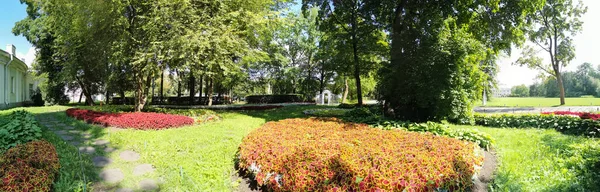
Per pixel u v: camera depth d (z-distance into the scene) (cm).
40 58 2120
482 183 375
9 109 1464
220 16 1156
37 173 306
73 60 1639
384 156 342
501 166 430
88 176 387
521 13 1037
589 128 703
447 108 848
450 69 816
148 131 719
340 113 1323
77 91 2738
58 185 328
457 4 1036
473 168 358
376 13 1279
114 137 625
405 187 271
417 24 1002
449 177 304
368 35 1597
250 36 1449
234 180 397
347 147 395
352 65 1808
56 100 2438
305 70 2964
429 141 452
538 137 648
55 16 1488
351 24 1645
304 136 513
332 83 3344
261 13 1360
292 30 2786
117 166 446
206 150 524
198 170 414
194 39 988
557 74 2289
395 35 985
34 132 523
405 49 909
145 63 1101
